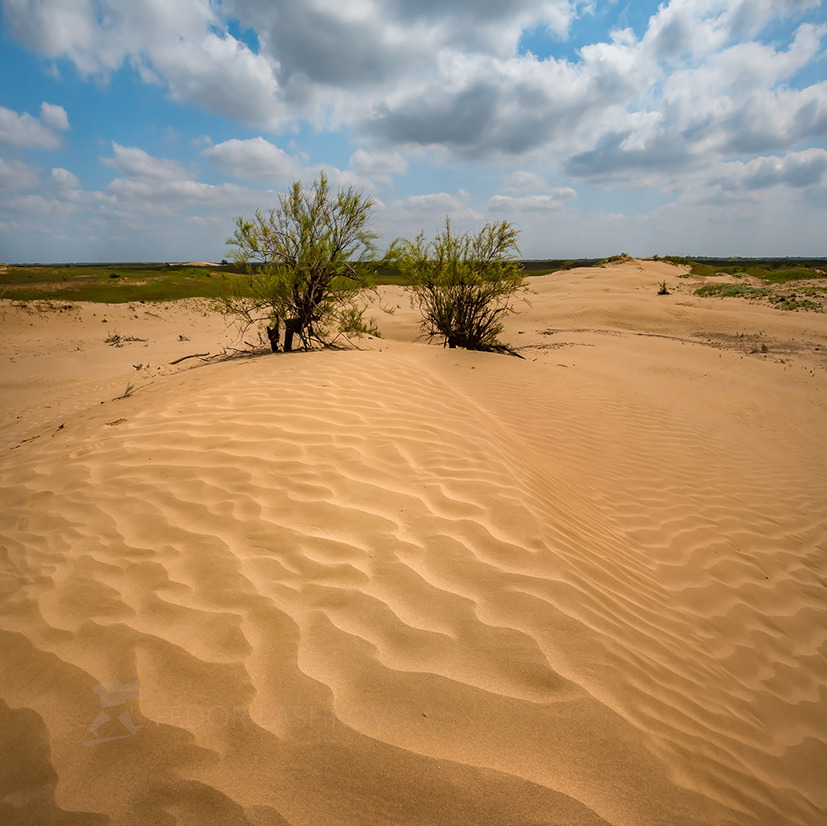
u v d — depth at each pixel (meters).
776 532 5.07
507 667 2.09
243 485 3.66
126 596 2.56
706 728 2.07
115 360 14.72
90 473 4.07
